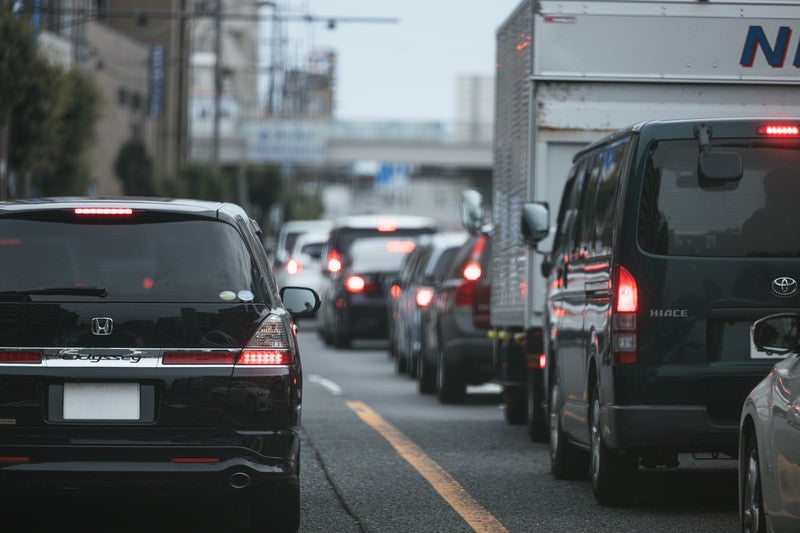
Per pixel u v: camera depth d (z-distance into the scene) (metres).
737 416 23.98
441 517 24.73
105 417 20.20
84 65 170.50
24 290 20.47
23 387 20.16
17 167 99.75
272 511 21.52
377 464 31.72
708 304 24.02
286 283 102.25
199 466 20.25
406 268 62.88
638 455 24.89
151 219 21.20
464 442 36.00
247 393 20.42
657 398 23.97
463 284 46.66
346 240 86.00
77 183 112.00
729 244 24.17
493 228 42.16
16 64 94.12
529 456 33.28
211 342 20.52
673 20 34.84
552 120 35.47
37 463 20.09
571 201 30.77
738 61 34.72
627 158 24.72
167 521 23.78
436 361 49.47
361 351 80.12
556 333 30.14
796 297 24.06
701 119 24.41
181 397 20.27
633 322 24.08
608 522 24.12
